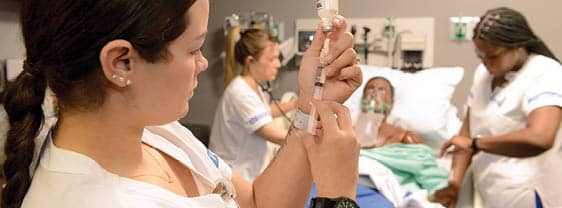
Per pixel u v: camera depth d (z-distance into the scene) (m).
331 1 0.79
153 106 0.61
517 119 1.94
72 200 0.54
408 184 2.14
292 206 0.90
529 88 1.87
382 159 2.14
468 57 2.70
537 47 1.94
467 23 2.65
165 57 0.58
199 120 3.24
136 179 0.64
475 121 2.15
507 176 1.98
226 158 2.52
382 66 2.82
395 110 2.61
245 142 2.49
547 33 2.54
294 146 0.90
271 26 2.89
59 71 0.57
